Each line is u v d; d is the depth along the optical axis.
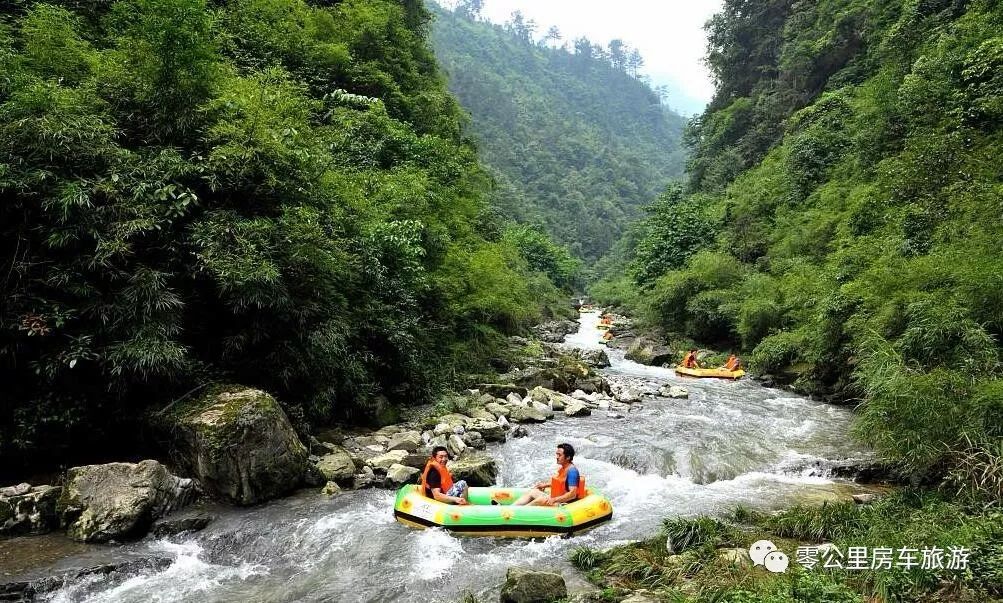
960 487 6.39
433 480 6.96
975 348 8.06
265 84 10.92
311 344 8.64
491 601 5.15
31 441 6.88
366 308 10.64
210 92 8.60
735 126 39.16
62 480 6.75
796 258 20.16
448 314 14.45
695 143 47.09
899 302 11.05
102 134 7.26
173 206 7.42
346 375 9.60
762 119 36.44
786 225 22.73
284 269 8.46
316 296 9.02
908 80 16.86
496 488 7.30
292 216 8.66
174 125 8.19
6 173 6.40
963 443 6.58
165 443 7.46
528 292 28.50
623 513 7.30
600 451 9.54
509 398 12.41
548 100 124.06
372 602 5.17
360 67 19.25
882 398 7.37
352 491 7.61
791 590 4.44
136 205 7.14
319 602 5.16
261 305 7.80
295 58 17.77
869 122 19.27
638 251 32.34
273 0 17.92
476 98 102.69
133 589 5.34
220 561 5.96
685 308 23.39
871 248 14.52
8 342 6.73
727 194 31.44
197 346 8.32
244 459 6.89
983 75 13.59
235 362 8.48
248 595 5.28
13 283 6.77
